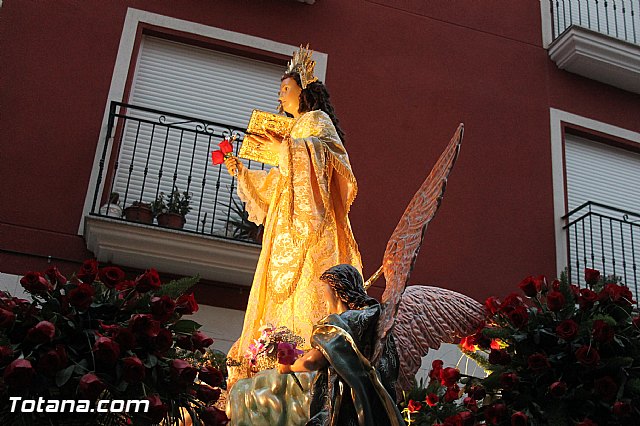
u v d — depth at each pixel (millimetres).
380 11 9461
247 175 5418
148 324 3330
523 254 8648
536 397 3924
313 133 5078
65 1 8344
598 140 9766
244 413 4012
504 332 4078
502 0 10086
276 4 9094
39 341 3162
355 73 9023
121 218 7207
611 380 3797
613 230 9320
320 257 4684
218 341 7395
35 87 7875
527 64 9781
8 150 7547
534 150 9273
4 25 8031
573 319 4105
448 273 8320
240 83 8766
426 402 4910
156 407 3186
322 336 3141
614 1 10609
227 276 7508
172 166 8219
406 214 3656
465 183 8836
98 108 7988
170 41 8688
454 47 9562
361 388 3012
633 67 9789
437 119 9078
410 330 4094
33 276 3383
